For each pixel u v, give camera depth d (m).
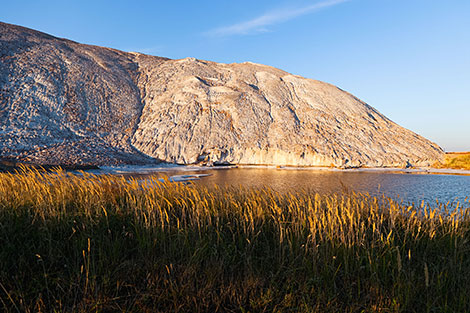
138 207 5.16
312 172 45.41
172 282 3.48
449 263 3.75
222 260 3.93
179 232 4.30
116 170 42.31
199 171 45.66
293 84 86.56
